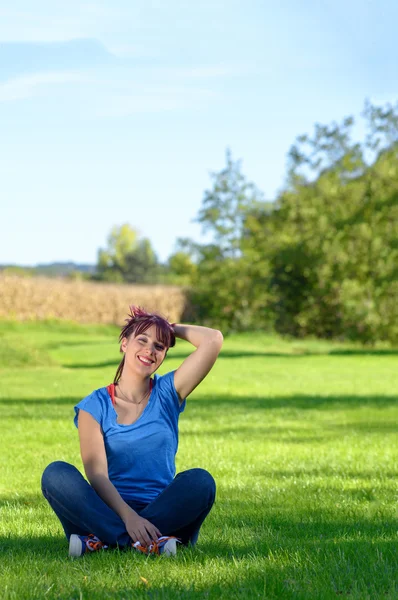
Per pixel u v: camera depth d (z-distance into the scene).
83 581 4.00
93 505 4.63
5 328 48.06
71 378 22.06
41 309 52.97
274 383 21.55
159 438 4.84
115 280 102.56
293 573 4.19
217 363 28.47
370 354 34.25
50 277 55.38
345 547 4.81
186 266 61.56
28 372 23.91
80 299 54.47
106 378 22.14
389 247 38.09
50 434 11.74
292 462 9.30
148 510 4.67
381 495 7.06
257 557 4.55
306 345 41.16
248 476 8.30
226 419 13.93
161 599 3.66
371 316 37.00
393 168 39.28
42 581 4.00
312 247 40.38
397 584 4.00
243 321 53.69
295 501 6.78
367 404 16.55
